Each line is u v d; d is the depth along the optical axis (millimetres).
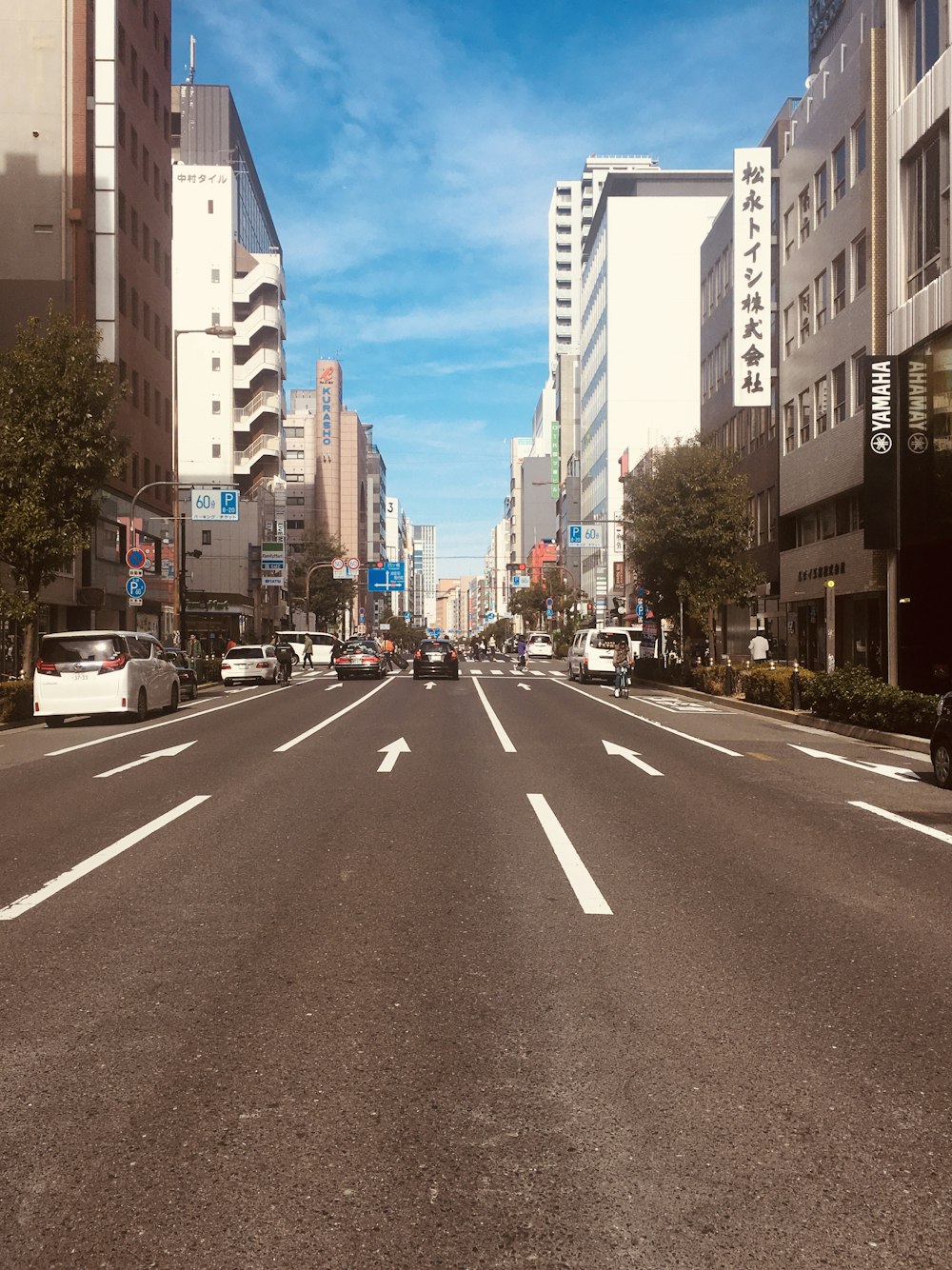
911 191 22859
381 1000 4414
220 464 73688
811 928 5574
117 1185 2914
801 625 34719
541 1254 2596
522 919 5730
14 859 7352
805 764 13172
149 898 6195
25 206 36469
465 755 13820
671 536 31031
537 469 156125
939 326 20938
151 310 44344
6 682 21219
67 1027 4098
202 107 88312
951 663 22219
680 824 8773
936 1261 2559
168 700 21922
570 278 166875
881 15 25359
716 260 45844
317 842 7914
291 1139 3180
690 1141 3166
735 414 42531
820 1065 3732
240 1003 4367
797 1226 2707
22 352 22688
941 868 7113
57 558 22750
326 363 125000
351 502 129125
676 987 4590
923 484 21719
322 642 59656
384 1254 2600
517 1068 3697
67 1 36875
